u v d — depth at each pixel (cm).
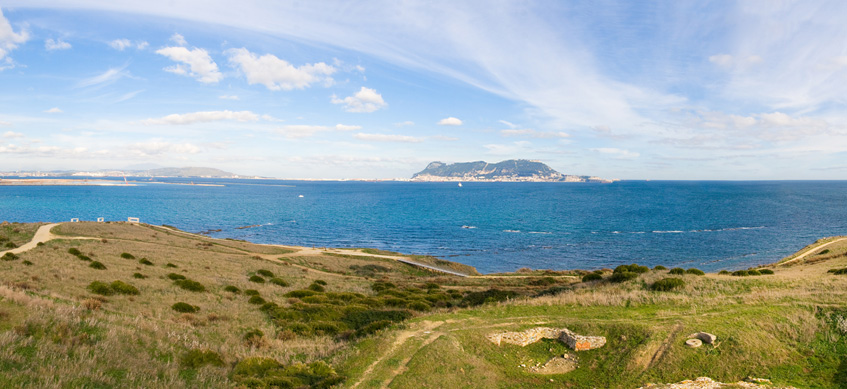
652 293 2711
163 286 3094
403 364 1683
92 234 6219
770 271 4153
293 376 1583
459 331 2044
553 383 1655
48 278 2698
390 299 3500
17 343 1280
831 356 1667
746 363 1650
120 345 1475
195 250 6109
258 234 11756
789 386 1484
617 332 1948
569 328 2078
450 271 6862
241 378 1523
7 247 4609
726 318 1992
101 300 2266
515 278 5922
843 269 3491
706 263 7862
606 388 1593
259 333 2164
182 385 1331
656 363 1683
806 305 2062
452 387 1527
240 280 4053
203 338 1909
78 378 1154
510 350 1966
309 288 4094
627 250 9188
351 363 1723
